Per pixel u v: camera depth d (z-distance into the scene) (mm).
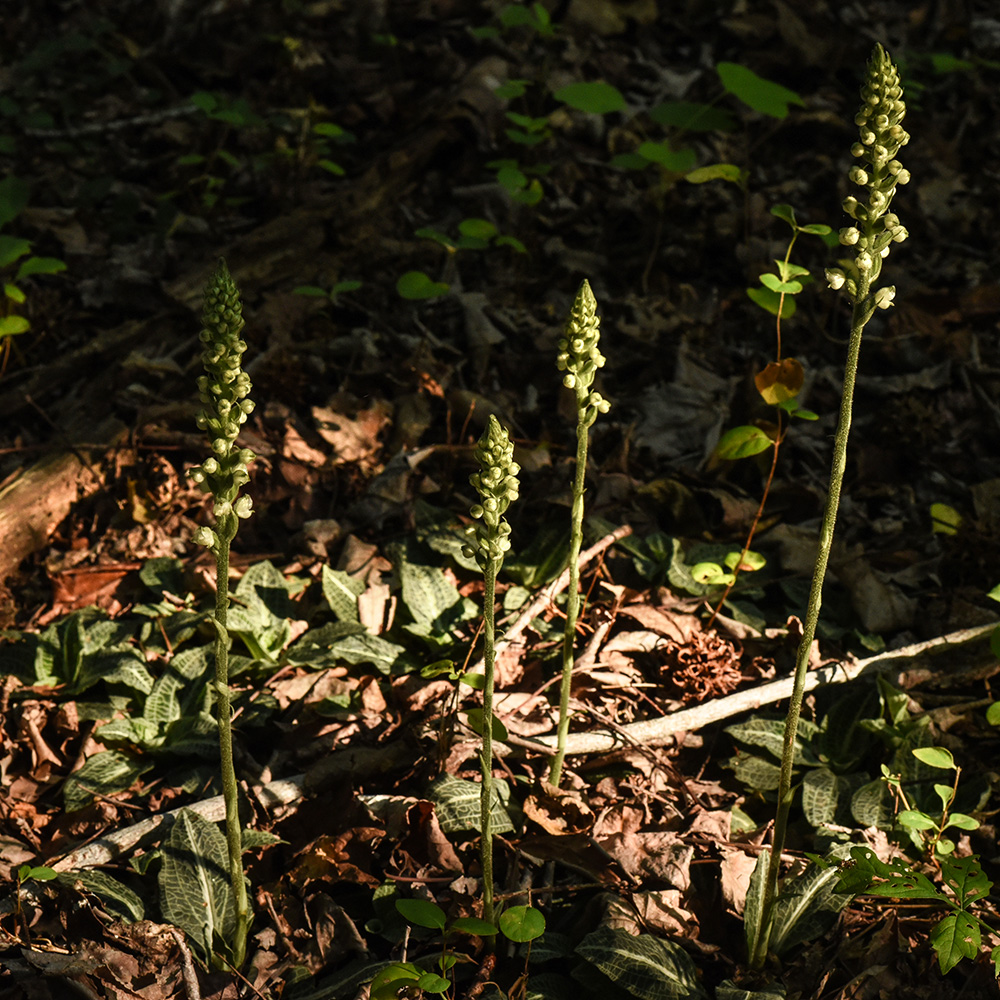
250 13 2688
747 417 1736
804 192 2273
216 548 1317
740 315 2018
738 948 1407
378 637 1549
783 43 2613
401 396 1749
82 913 1396
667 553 1609
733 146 2400
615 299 2012
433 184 2289
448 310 1956
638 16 2725
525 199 1851
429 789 1448
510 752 1483
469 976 1392
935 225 2238
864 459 1703
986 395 1810
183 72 2648
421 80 2520
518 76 2475
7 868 1431
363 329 1894
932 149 2404
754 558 1535
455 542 1604
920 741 1492
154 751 1494
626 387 1851
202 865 1417
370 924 1410
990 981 1381
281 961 1398
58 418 1772
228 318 1297
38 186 2301
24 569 1628
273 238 2033
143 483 1645
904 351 1907
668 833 1441
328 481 1679
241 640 1566
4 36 2742
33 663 1541
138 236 2166
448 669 1493
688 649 1535
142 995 1374
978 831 1461
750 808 1493
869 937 1401
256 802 1459
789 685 1526
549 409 1805
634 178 2320
